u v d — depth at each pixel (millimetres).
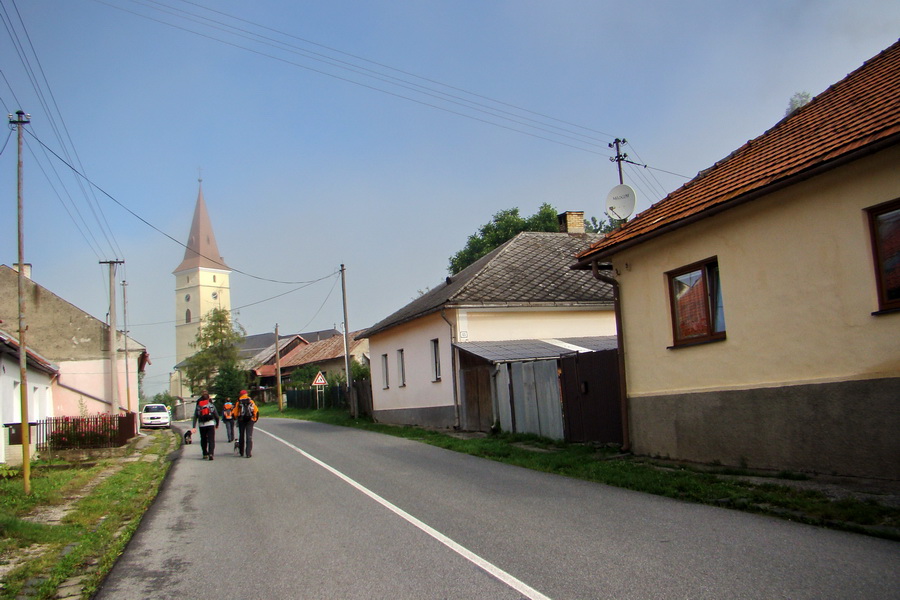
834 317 8781
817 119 10898
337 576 5992
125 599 5742
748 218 10094
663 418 11969
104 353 35281
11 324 34312
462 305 20625
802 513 7180
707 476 9633
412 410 24844
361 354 52938
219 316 61375
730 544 6262
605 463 11766
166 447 22812
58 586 6305
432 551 6633
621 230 13250
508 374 18250
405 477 11898
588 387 14633
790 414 9414
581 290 22375
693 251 11227
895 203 8055
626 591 5082
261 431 27297
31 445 18031
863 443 8422
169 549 7488
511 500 9164
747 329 10125
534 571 5746
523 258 24172
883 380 8188
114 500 11297
